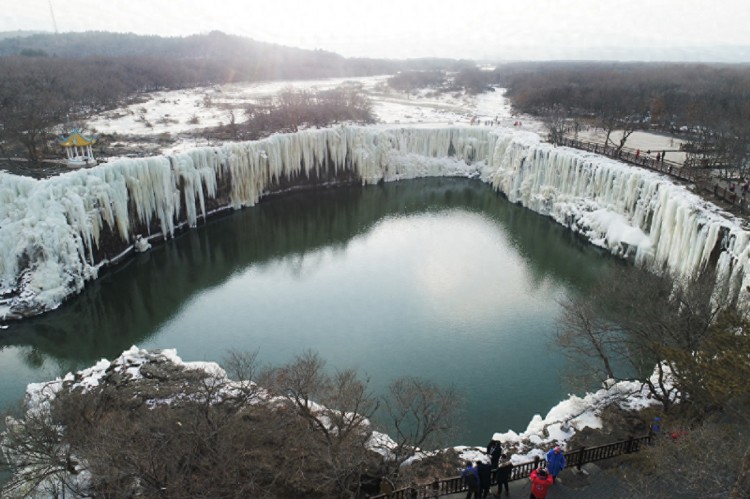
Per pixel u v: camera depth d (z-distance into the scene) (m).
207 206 59.78
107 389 25.31
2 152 54.69
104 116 89.38
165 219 53.91
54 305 39.62
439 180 79.12
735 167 52.59
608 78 154.50
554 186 62.38
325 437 21.06
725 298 24.17
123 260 48.59
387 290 44.09
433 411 24.95
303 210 65.06
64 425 21.94
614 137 75.62
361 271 48.19
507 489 17.11
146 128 78.06
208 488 17.28
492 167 77.31
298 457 19.92
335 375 30.55
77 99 97.50
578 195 58.16
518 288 44.19
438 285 44.84
